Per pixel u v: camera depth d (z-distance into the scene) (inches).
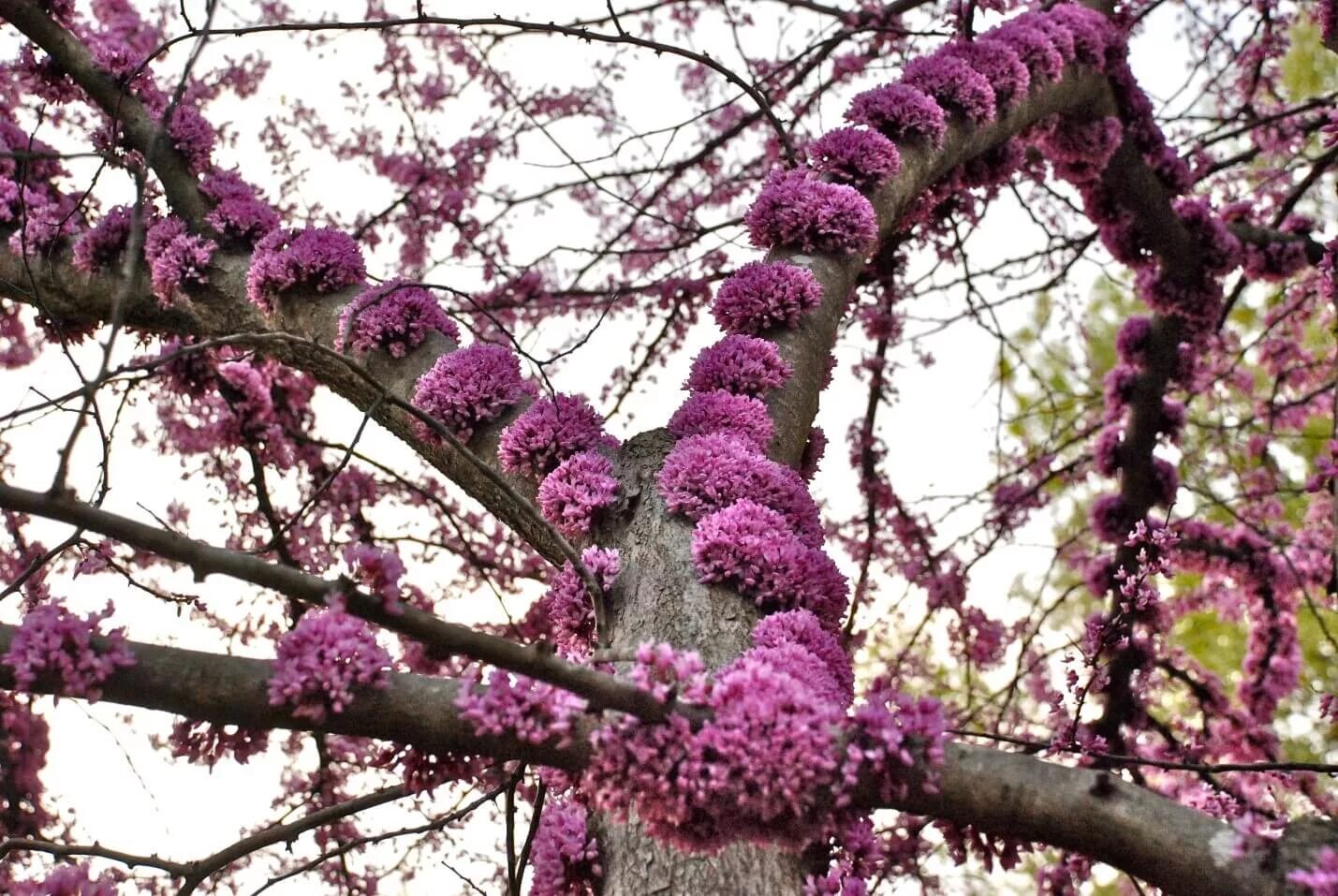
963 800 90.9
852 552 285.3
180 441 235.3
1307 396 290.0
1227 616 286.4
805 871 107.6
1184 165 234.8
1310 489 259.9
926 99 182.4
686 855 106.3
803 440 153.5
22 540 216.1
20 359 231.1
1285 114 250.5
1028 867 338.0
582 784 99.6
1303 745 337.4
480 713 90.2
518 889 120.3
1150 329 251.0
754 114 257.3
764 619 119.4
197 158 184.4
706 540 124.3
